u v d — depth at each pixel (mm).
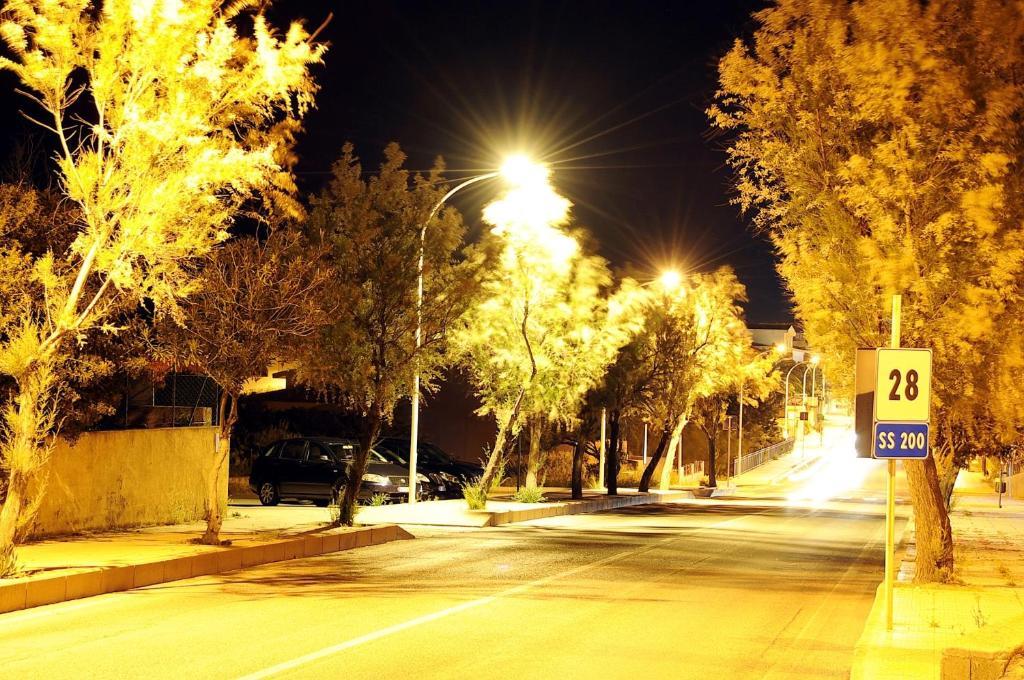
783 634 11531
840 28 14297
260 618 11664
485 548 19859
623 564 17750
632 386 39875
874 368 10461
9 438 14266
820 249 15148
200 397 22719
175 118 13211
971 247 13852
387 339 22062
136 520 20422
